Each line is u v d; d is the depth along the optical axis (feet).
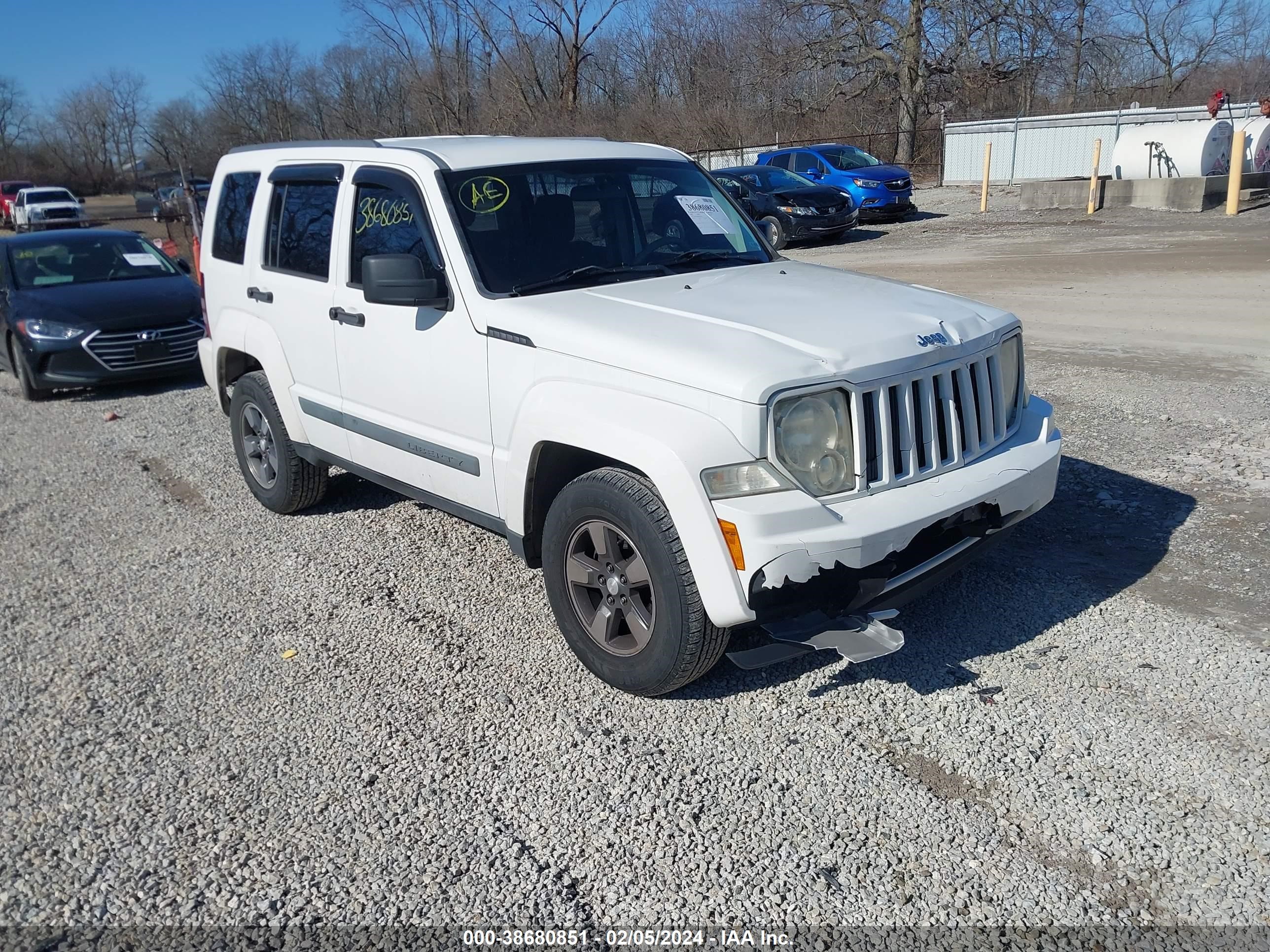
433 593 16.01
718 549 10.80
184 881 9.73
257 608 15.74
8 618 15.76
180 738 12.18
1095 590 14.73
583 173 15.69
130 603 16.15
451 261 14.06
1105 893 9.02
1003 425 13.25
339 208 16.31
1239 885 9.00
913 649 13.35
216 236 20.24
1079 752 10.98
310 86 177.68
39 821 10.71
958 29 116.67
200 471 23.26
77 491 22.22
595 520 12.24
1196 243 48.34
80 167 246.06
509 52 148.36
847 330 11.93
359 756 11.65
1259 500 17.48
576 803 10.62
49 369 31.27
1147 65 165.07
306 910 9.28
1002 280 42.37
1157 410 22.80
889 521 11.09
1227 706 11.64
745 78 131.23
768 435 10.77
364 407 16.33
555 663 13.61
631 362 11.68
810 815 10.24
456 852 9.96
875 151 120.16
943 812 10.18
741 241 16.79
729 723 11.95
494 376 13.51
